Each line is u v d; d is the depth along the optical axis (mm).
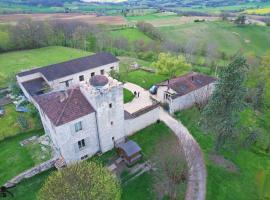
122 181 41750
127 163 44906
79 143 44000
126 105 61156
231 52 108500
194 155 46875
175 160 44938
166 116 58344
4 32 106250
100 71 72875
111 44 114500
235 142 48188
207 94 62844
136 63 91562
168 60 73000
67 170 32594
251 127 53906
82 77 69875
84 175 31469
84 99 43344
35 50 108375
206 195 39625
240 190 40719
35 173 42656
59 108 41750
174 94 58219
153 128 54062
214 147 47219
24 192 39812
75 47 115250
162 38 123625
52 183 30812
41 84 65625
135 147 45125
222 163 45594
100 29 124625
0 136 51062
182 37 124812
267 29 136375
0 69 83500
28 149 47031
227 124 41344
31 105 58719
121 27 135375
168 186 40906
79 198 28875
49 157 44656
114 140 48188
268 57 67125
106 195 30250
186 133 52656
